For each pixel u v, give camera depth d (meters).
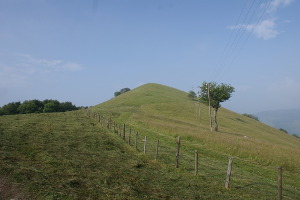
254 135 69.56
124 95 120.38
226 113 104.75
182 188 14.96
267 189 17.66
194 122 71.81
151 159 22.02
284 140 77.38
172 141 34.28
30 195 10.35
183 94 131.75
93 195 11.32
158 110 83.94
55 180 12.46
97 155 20.30
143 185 14.38
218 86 59.06
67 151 20.02
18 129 29.38
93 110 72.19
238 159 28.31
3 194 10.24
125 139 31.16
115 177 14.83
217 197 14.18
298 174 24.56
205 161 25.02
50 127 33.25
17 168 13.11
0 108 103.94
